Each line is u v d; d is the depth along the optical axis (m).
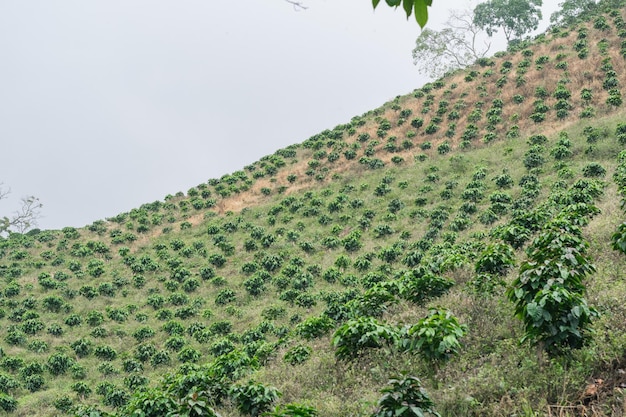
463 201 30.61
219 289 28.59
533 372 5.52
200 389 8.79
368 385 6.93
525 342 6.12
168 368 20.08
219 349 19.78
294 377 8.41
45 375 20.48
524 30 71.19
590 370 5.30
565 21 63.38
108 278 32.44
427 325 6.25
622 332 5.75
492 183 31.77
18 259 37.88
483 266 9.84
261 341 16.72
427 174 36.81
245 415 7.43
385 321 9.66
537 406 4.96
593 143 31.22
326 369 8.27
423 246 25.41
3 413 16.78
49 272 34.69
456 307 8.67
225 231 37.69
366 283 22.09
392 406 4.96
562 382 5.14
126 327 25.12
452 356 6.40
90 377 20.30
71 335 24.61
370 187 38.06
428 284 10.01
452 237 24.48
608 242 10.08
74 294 29.56
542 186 27.97
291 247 32.38
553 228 8.91
